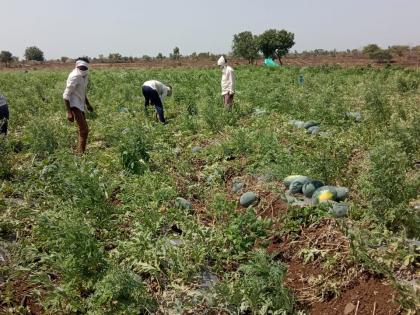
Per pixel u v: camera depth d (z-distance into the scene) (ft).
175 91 53.52
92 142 32.04
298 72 99.04
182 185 22.50
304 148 26.66
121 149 24.53
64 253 14.30
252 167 23.63
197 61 231.71
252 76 86.17
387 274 12.92
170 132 33.81
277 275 13.52
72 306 13.01
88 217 17.61
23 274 14.84
